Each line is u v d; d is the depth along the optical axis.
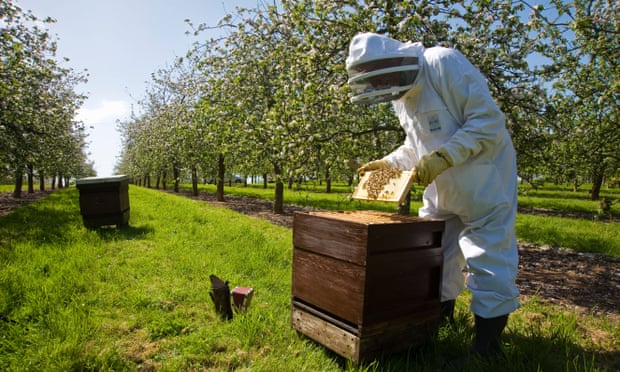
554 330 3.11
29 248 5.43
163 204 13.50
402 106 2.79
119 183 7.50
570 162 8.34
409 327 2.50
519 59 5.45
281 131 6.05
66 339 2.65
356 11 5.59
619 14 6.51
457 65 2.40
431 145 2.61
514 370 2.27
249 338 2.78
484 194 2.44
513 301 2.40
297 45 6.73
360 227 2.22
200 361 2.53
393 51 2.39
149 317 3.18
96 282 4.03
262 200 19.36
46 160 13.49
